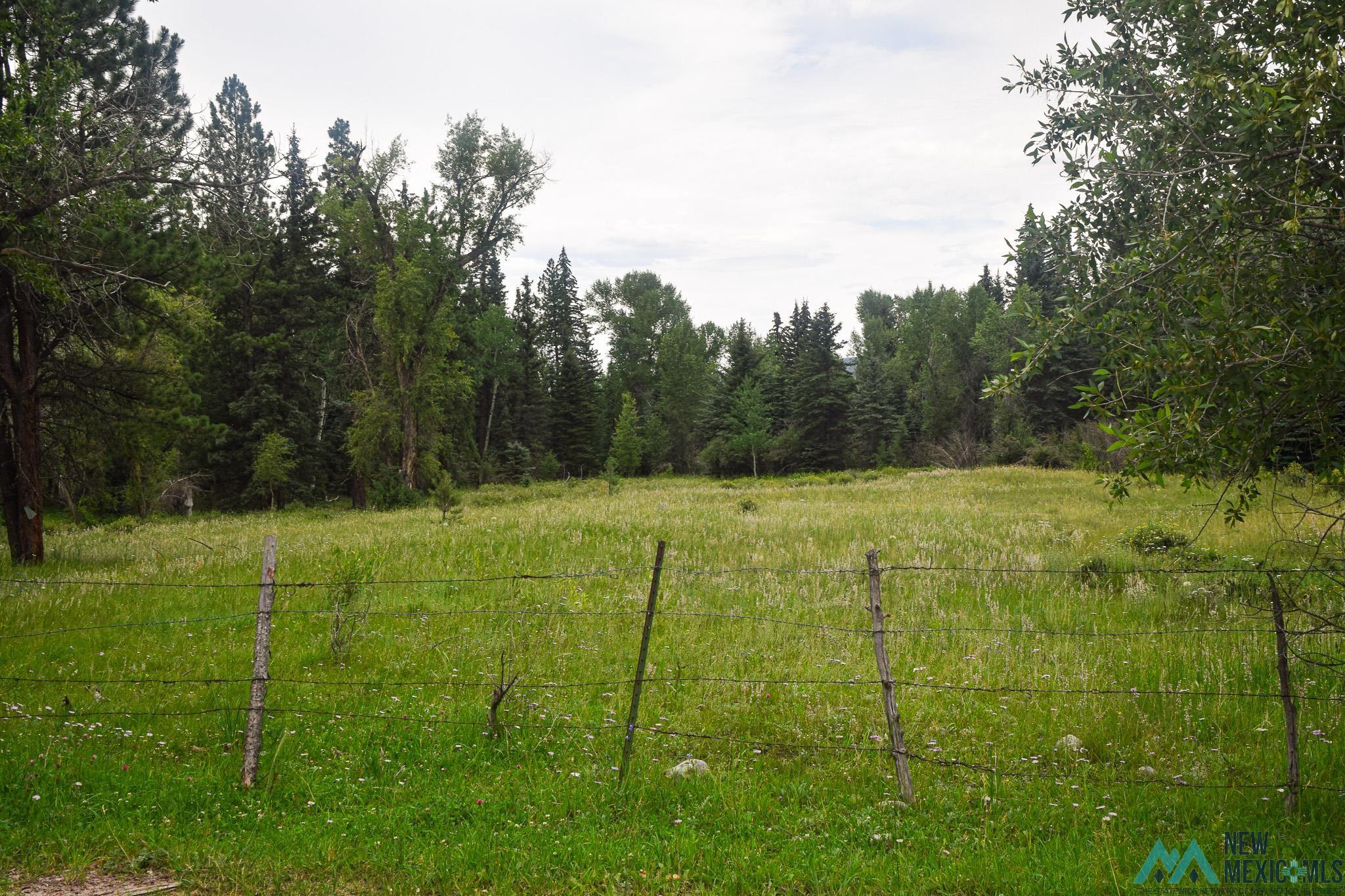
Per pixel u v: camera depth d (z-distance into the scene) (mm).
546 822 5090
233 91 66250
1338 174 4770
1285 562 11969
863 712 7371
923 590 12211
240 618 10500
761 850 4711
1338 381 4508
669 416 85062
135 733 6562
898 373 86375
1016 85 6461
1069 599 11852
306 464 50344
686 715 7320
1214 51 5520
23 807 5070
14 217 14703
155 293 18281
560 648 9406
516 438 76438
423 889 4328
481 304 61219
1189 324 5102
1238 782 5652
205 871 4469
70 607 11055
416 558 15188
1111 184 5996
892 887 4262
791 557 15758
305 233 49875
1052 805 5344
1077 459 43844
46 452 20484
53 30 17391
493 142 47531
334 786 5605
